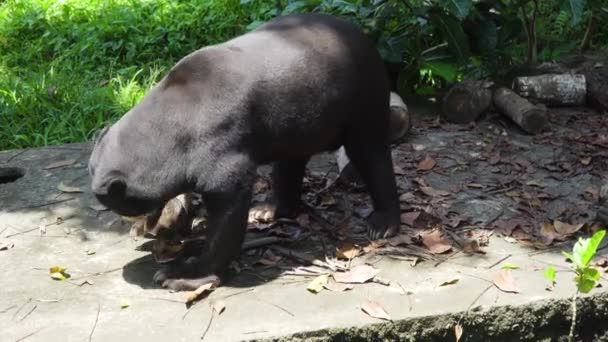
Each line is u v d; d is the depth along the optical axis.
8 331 4.05
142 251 4.86
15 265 4.70
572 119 6.88
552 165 6.01
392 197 4.97
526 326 4.26
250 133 4.35
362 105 4.71
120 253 4.83
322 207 5.37
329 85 4.51
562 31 8.73
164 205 4.51
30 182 5.82
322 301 4.26
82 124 7.01
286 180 5.12
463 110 6.79
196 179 4.30
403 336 4.11
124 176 4.26
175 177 4.30
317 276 4.52
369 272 4.48
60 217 5.28
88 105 7.25
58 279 4.53
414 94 7.46
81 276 4.57
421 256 4.69
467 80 6.90
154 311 4.20
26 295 4.38
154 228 4.81
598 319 4.39
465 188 5.62
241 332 3.99
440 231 5.00
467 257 4.71
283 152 4.55
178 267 4.49
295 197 5.20
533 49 7.75
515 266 4.57
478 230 5.03
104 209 5.37
